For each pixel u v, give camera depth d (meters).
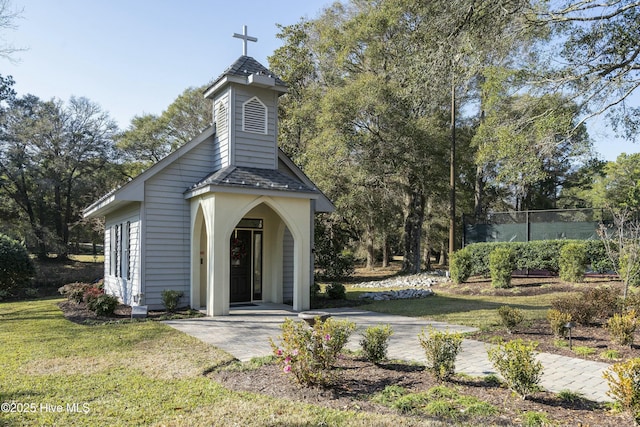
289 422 3.93
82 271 26.92
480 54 10.55
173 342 7.42
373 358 5.86
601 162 26.86
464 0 9.95
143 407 4.34
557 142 10.99
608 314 8.68
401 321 9.52
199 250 11.62
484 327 8.49
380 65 21.70
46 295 20.30
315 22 25.42
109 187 32.28
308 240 11.41
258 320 9.73
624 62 10.00
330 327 5.27
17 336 7.95
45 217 30.67
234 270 12.71
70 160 29.48
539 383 5.09
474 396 4.61
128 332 8.26
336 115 19.94
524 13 10.05
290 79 24.66
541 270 16.17
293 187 11.15
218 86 12.04
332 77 24.08
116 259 14.16
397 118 20.12
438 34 10.66
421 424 3.84
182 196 11.77
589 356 6.39
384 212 22.62
